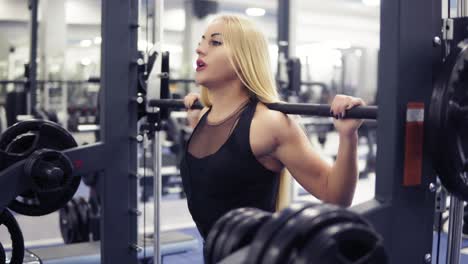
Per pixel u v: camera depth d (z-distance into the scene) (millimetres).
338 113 1190
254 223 868
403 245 1079
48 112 4867
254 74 1458
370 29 11977
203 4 7617
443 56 1104
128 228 2049
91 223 3439
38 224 4410
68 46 8555
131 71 2014
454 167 1021
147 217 4582
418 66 1057
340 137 1228
